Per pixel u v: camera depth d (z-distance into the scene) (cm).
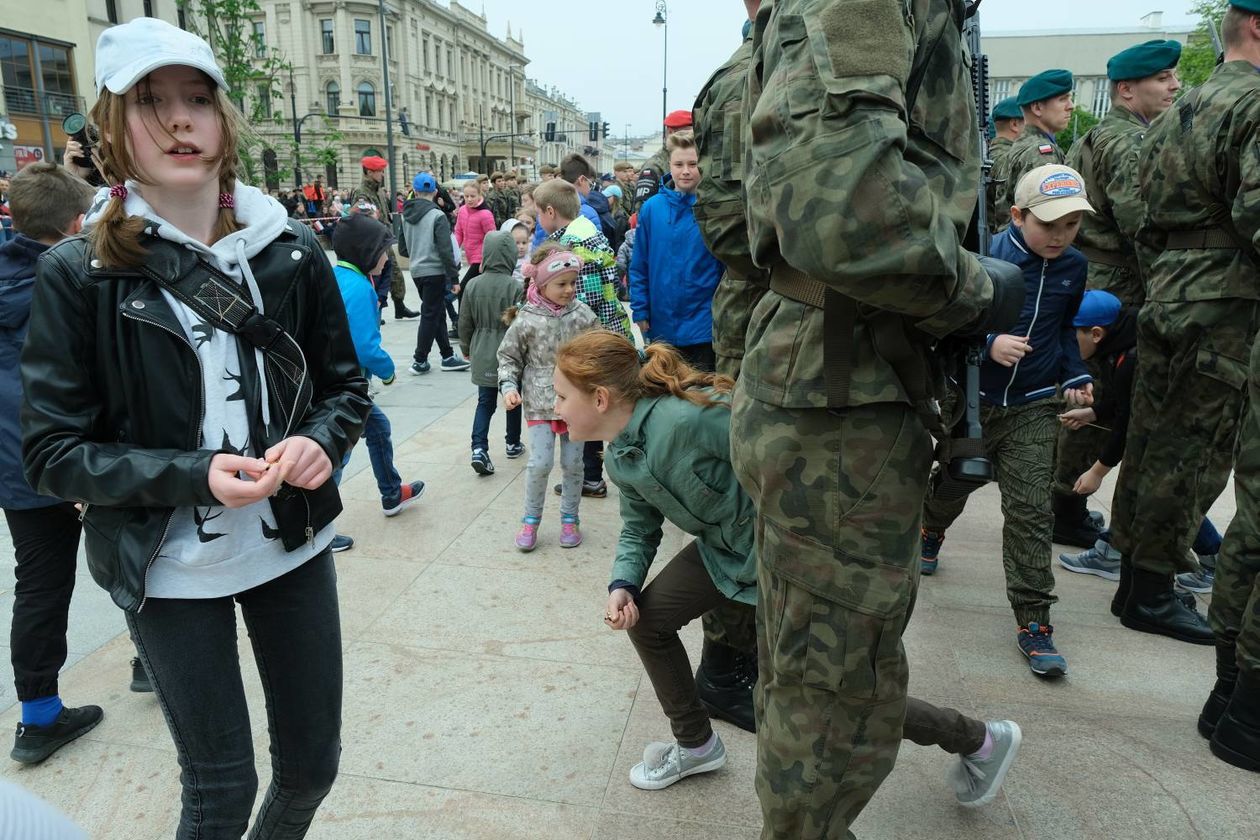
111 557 145
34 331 138
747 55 195
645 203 425
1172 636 314
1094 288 405
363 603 343
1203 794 228
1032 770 238
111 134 139
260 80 1332
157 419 145
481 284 487
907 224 119
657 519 224
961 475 154
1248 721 236
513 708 271
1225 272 282
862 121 120
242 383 151
